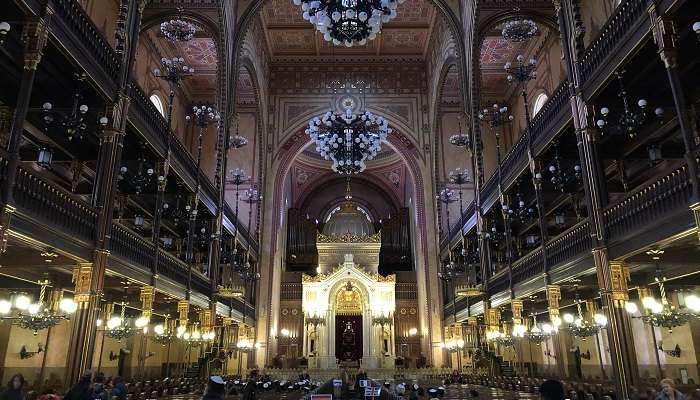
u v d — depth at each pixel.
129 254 13.34
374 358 33.84
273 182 32.12
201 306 20.08
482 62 28.41
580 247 13.46
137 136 14.66
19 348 16.12
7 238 8.50
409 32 31.55
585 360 22.23
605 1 17.97
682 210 9.24
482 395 13.61
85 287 11.17
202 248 24.72
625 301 11.59
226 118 22.89
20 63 11.74
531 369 25.20
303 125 32.81
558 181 16.08
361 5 12.64
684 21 10.19
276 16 29.95
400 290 36.97
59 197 10.18
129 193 18.73
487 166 29.92
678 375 16.72
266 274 30.97
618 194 17.72
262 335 29.97
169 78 16.81
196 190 19.19
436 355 30.27
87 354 10.85
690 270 13.29
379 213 44.25
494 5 22.08
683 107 9.48
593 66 13.02
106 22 19.84
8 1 9.38
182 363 26.84
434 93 31.52
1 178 8.43
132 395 12.39
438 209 31.14
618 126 12.86
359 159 18.36
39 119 13.82
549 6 21.84
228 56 23.30
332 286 35.97
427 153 32.47
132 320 19.59
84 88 12.54
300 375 24.55
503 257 25.98
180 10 21.22
